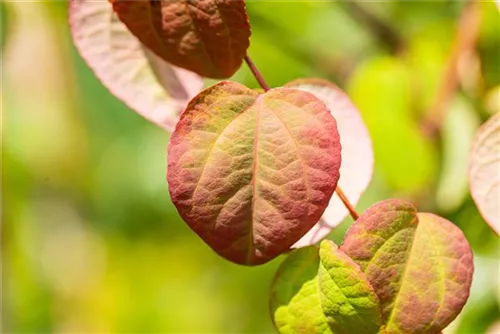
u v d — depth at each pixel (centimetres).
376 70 84
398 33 96
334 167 46
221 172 47
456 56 76
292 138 47
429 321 47
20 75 118
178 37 50
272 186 47
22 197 133
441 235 47
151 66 54
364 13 97
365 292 46
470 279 47
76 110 130
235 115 47
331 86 52
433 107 78
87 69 132
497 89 74
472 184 52
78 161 137
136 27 50
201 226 47
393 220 47
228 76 50
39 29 109
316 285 47
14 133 127
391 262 47
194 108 47
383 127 81
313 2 100
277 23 100
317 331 47
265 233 47
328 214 50
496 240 74
